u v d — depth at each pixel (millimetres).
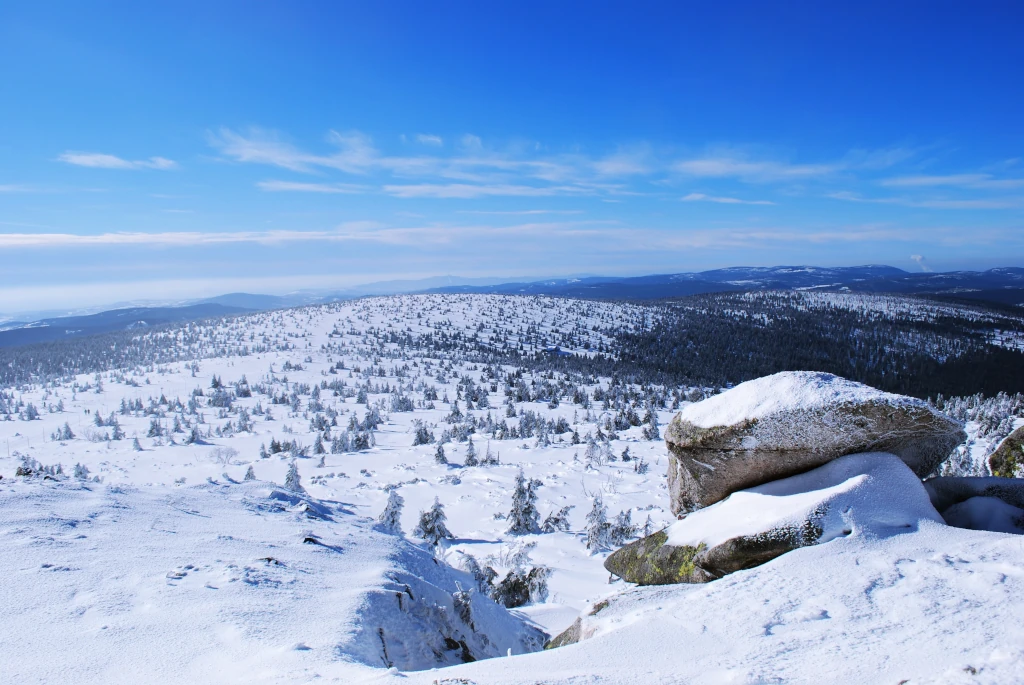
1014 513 7512
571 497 43125
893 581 5172
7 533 8000
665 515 33000
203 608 5934
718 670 3928
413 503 45344
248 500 13180
